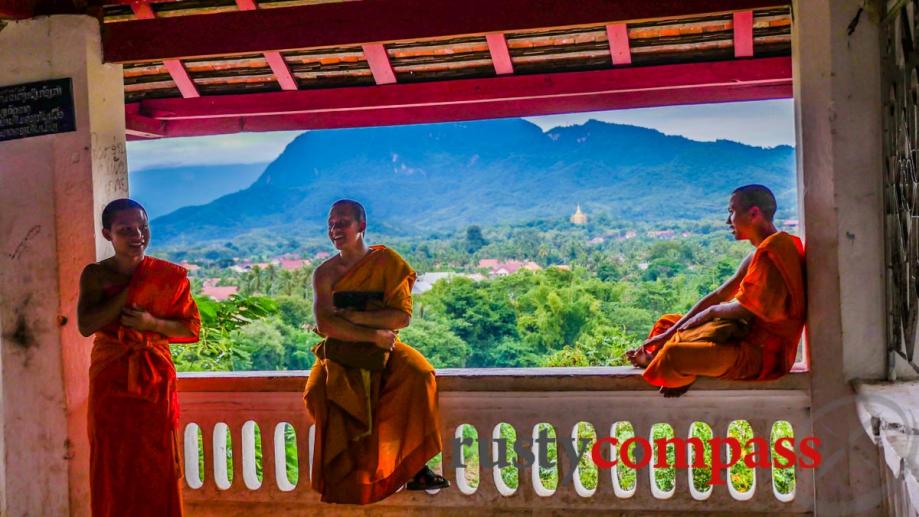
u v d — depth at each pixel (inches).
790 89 265.0
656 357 172.7
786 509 176.7
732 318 172.6
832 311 169.5
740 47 240.1
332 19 191.8
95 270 175.6
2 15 188.9
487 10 185.6
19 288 193.6
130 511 172.2
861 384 163.6
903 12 148.1
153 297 175.2
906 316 152.7
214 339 328.8
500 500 187.2
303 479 194.2
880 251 167.2
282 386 193.3
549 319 543.2
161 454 174.7
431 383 176.2
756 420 177.5
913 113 145.4
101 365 173.9
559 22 182.4
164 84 280.8
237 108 280.1
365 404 170.9
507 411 186.5
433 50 253.6
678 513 181.6
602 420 183.3
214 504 198.8
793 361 174.1
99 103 194.5
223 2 230.8
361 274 173.9
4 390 195.3
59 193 192.4
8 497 196.2
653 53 247.1
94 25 194.2
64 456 192.5
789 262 166.2
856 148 167.2
